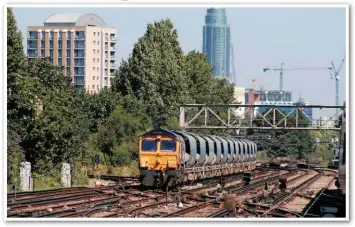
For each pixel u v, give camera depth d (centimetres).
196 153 11212
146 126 14712
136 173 13888
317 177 15162
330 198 9125
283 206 8406
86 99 14862
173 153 10044
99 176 12162
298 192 10575
